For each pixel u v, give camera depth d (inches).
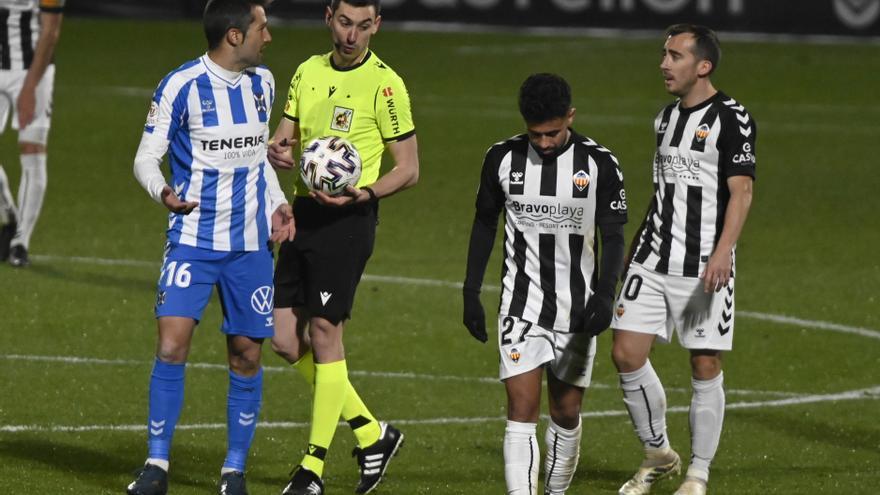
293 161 829.8
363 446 853.2
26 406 1011.9
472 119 2689.5
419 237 1729.8
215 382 1104.8
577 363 770.8
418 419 1031.0
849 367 1211.2
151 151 767.1
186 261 785.6
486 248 772.6
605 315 736.3
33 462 874.1
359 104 855.7
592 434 1004.6
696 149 830.5
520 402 757.9
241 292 798.5
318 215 843.4
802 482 886.4
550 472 794.8
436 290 1459.2
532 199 756.0
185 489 833.5
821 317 1387.8
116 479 847.7
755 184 2148.1
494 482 880.3
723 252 812.6
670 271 840.3
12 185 1961.1
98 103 2716.5
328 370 834.2
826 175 2230.6
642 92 3075.8
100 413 1005.2
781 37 3929.6
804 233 1807.3
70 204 1860.2
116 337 1229.1
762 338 1304.1
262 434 975.0
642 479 862.5
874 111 2901.1
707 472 842.8
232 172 785.6
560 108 726.5
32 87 1435.8
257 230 799.7
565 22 4025.6
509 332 760.3
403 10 4077.3
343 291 838.5
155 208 1860.2
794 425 1035.9
